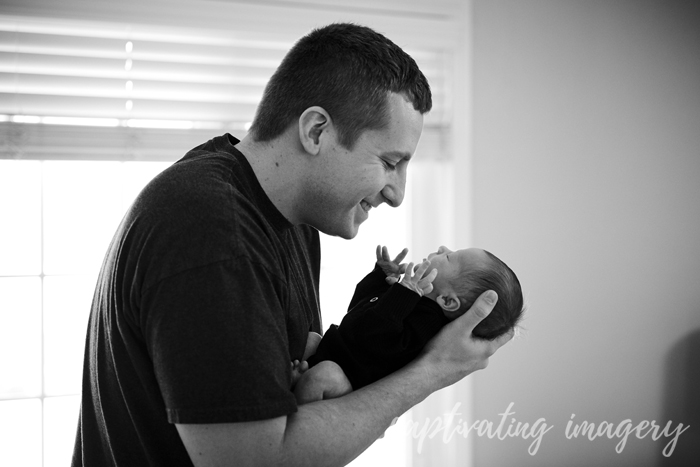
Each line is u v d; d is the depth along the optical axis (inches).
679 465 89.4
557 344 85.2
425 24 79.7
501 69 82.7
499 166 82.7
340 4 77.7
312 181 36.6
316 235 49.0
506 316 49.9
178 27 71.4
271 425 29.4
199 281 29.4
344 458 33.0
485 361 41.9
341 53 35.7
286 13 74.8
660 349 89.1
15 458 70.6
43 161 70.3
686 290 90.0
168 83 71.9
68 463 72.0
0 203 69.3
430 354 40.0
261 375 29.1
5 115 66.7
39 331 70.9
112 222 72.7
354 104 35.2
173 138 71.4
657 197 88.8
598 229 86.6
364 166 36.3
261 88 75.2
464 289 49.9
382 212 83.2
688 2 89.3
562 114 84.9
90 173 71.9
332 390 40.2
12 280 69.9
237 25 73.2
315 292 47.7
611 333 87.3
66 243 71.4
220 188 32.3
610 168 86.9
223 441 28.8
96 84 69.6
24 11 66.4
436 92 82.3
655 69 88.4
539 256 84.4
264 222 34.2
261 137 37.1
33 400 70.8
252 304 29.9
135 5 69.8
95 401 37.3
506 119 82.9
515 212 83.4
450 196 82.8
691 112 89.8
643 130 88.1
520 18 83.2
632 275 88.0
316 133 35.6
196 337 28.8
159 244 30.2
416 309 47.3
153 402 32.8
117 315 32.6
